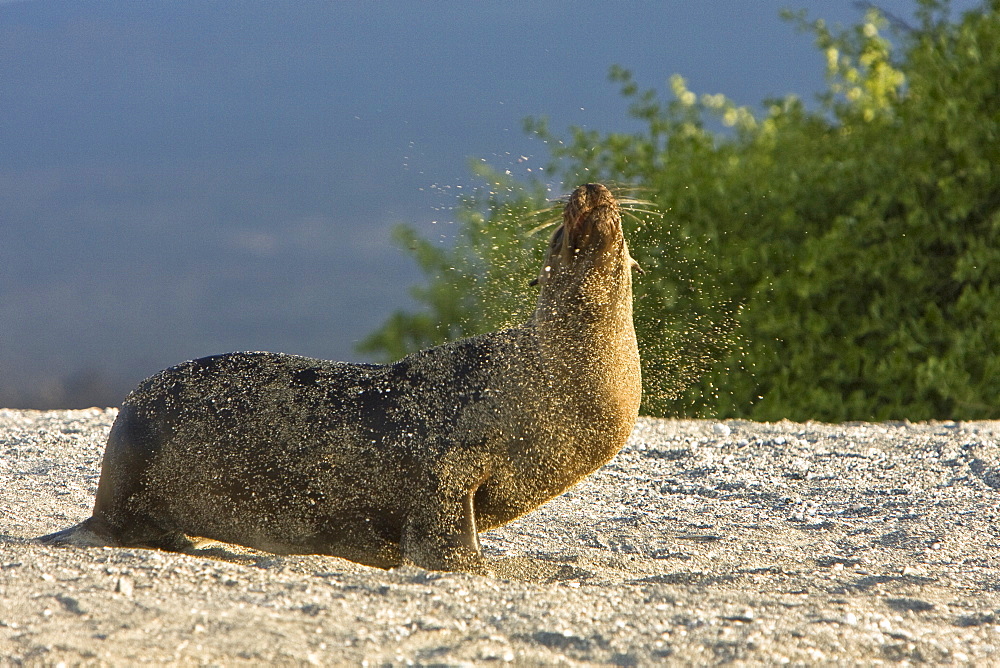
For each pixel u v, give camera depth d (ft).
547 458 59.62
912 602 54.90
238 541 62.28
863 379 145.59
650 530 79.00
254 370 62.39
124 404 63.26
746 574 63.57
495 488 59.88
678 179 163.32
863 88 220.23
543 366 59.52
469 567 58.03
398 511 59.67
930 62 162.20
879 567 67.26
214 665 40.16
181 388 62.08
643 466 99.09
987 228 145.07
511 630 45.96
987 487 88.48
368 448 59.36
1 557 55.93
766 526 80.12
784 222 153.17
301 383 61.46
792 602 53.06
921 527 77.36
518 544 74.54
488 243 161.68
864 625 48.88
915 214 144.56
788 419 144.05
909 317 145.48
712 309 149.48
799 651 44.14
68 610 46.03
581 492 90.68
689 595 54.08
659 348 145.48
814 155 169.68
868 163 153.48
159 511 62.08
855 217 149.69
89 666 39.40
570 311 59.47
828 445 105.81
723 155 172.55
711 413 143.23
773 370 147.84
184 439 60.80
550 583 59.82
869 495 87.86
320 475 59.77
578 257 59.21
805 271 146.61
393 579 54.29
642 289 148.87
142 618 45.01
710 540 76.23
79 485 90.58
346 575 54.65
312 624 45.37
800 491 90.12
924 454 100.48
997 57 152.46
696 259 150.71
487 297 149.48
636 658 42.98
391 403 60.08
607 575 63.31
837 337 147.95
